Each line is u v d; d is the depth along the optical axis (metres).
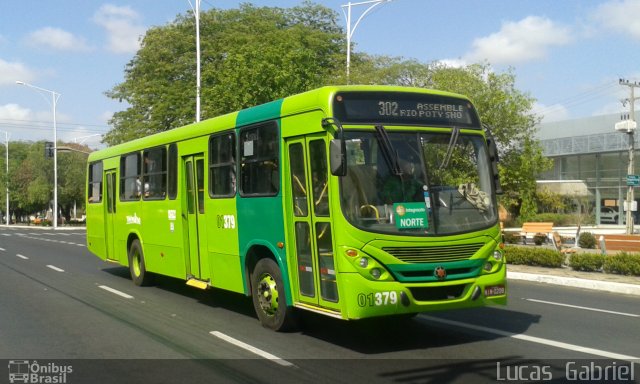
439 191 7.78
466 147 8.20
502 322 9.62
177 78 40.78
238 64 23.69
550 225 29.52
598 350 7.75
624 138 48.06
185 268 11.56
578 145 51.50
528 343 8.16
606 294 13.26
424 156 7.81
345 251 7.30
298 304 8.30
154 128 39.47
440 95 8.23
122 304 11.59
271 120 8.80
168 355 7.66
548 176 54.44
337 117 7.54
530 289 14.15
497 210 8.17
